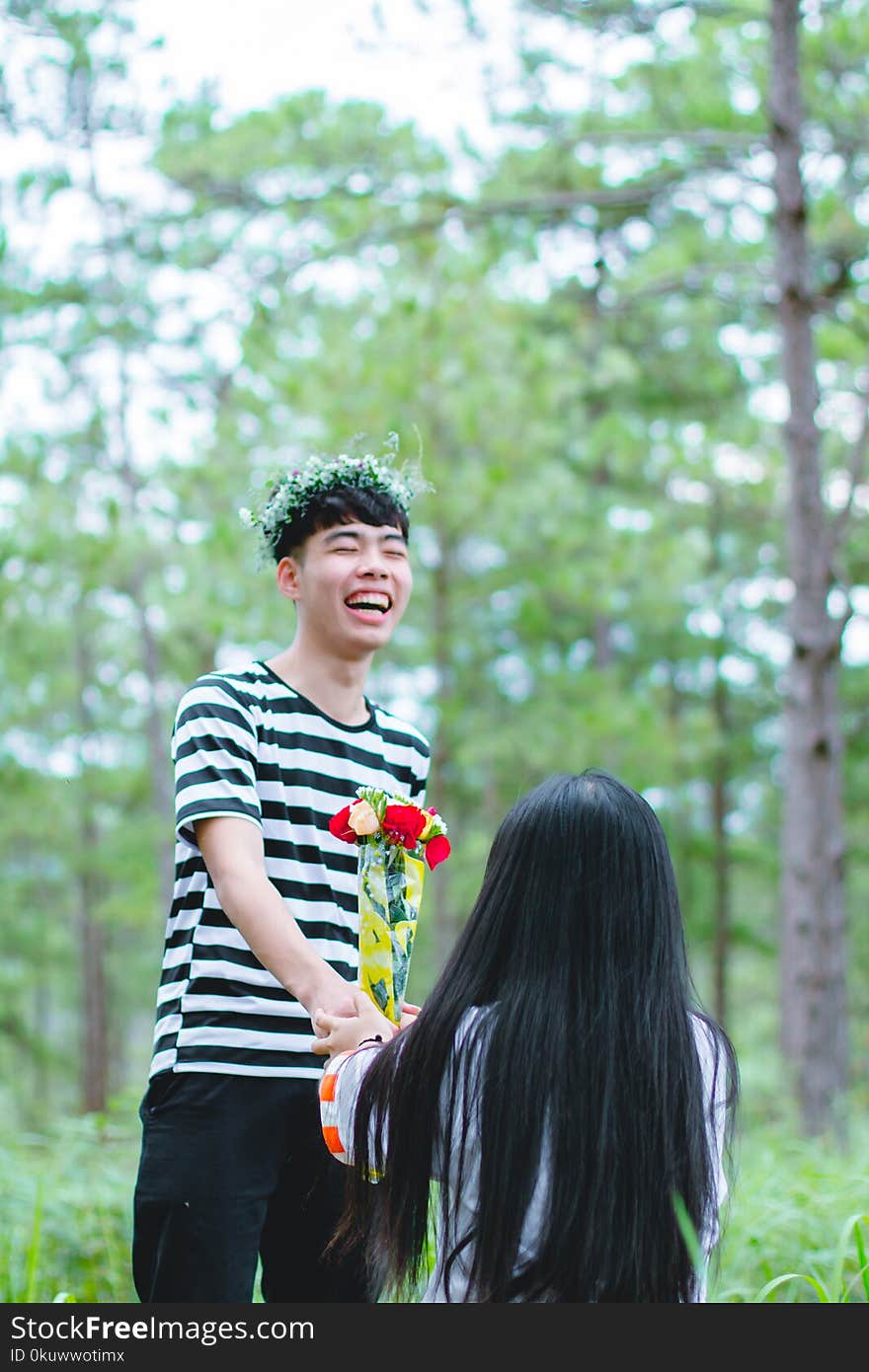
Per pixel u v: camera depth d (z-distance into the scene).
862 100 6.65
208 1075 2.15
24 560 8.04
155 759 10.54
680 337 9.65
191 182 7.09
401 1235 1.78
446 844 2.19
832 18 6.54
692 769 12.28
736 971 18.45
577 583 8.55
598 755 9.74
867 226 6.95
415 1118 1.74
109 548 8.11
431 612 10.20
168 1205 2.13
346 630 2.33
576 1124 1.66
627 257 9.26
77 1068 17.97
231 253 6.95
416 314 7.07
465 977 1.76
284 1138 2.20
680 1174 1.68
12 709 11.27
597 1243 1.64
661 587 8.73
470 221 7.02
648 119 7.32
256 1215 2.16
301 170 6.80
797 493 6.47
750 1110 6.75
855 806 14.36
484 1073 1.69
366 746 2.39
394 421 7.03
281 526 2.40
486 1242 1.67
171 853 10.84
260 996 2.18
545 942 1.73
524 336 7.37
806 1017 6.38
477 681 11.81
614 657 14.41
